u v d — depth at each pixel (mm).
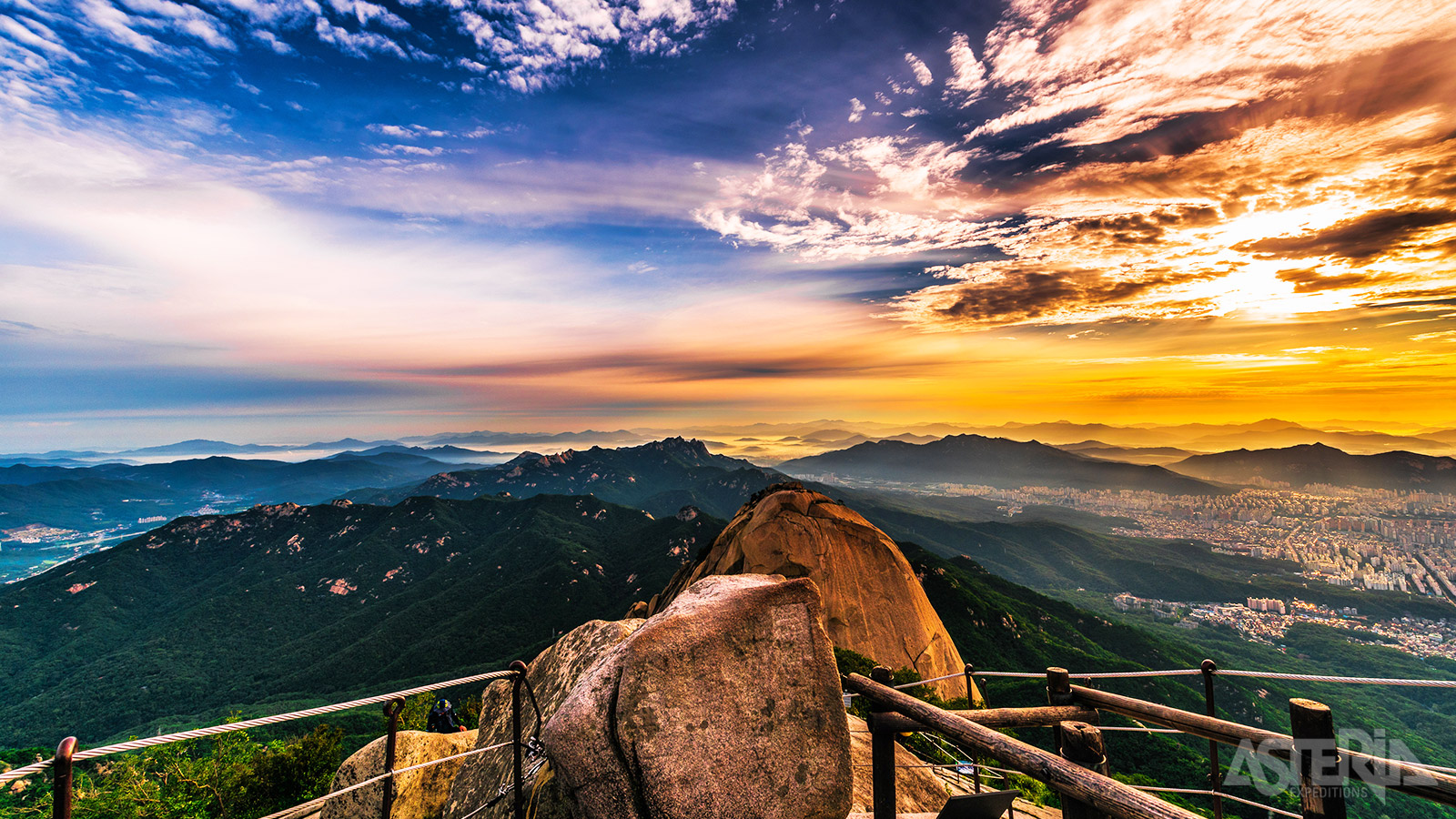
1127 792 2658
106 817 16453
